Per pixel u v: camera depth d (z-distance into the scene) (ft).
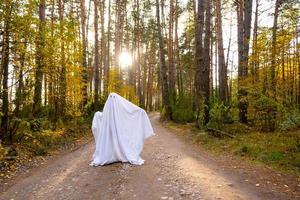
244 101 44.70
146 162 27.37
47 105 48.57
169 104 77.05
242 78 45.68
